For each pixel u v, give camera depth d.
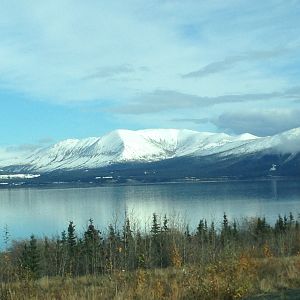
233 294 14.01
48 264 48.78
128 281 16.95
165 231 57.78
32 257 46.38
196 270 17.05
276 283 16.03
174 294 14.27
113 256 26.03
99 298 14.88
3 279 19.84
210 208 173.75
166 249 48.50
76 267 41.03
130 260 27.92
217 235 70.81
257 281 16.52
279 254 39.91
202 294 14.07
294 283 16.05
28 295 15.18
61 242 60.91
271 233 66.31
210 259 22.67
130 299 14.29
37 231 126.44
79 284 19.47
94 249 44.22
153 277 18.80
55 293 16.50
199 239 55.31
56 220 157.00
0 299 14.59
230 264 17.23
